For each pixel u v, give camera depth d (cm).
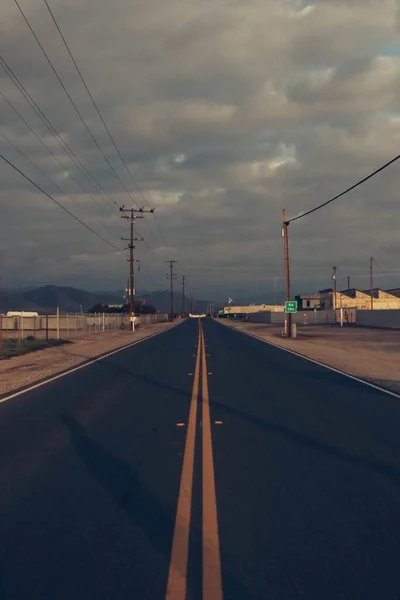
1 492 891
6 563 636
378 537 696
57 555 654
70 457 1112
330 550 659
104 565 627
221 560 635
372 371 2691
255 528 727
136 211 7938
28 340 5331
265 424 1416
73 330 7694
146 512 791
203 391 2005
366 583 580
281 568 614
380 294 14462
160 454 1128
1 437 1306
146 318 11225
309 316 10788
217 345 4522
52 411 1661
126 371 2720
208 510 795
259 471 993
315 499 839
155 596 559
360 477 953
